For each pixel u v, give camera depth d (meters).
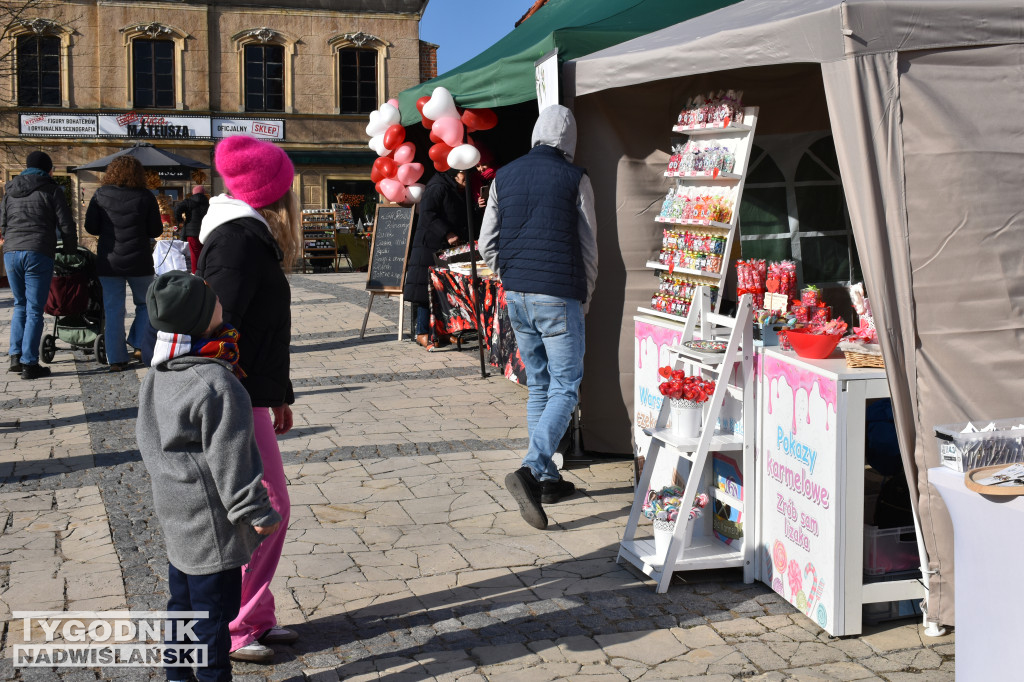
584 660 3.40
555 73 5.42
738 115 4.89
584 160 5.65
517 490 4.60
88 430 6.53
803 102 5.71
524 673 3.30
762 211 5.82
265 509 2.75
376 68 27.42
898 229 3.44
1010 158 3.45
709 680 3.26
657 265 5.53
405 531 4.66
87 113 25.59
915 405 3.48
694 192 5.26
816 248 5.87
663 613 3.79
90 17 25.39
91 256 8.93
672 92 5.60
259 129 26.75
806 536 3.70
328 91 27.03
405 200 9.99
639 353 5.21
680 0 6.47
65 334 9.00
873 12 3.40
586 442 5.87
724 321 4.18
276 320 3.28
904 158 3.45
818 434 3.59
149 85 25.98
